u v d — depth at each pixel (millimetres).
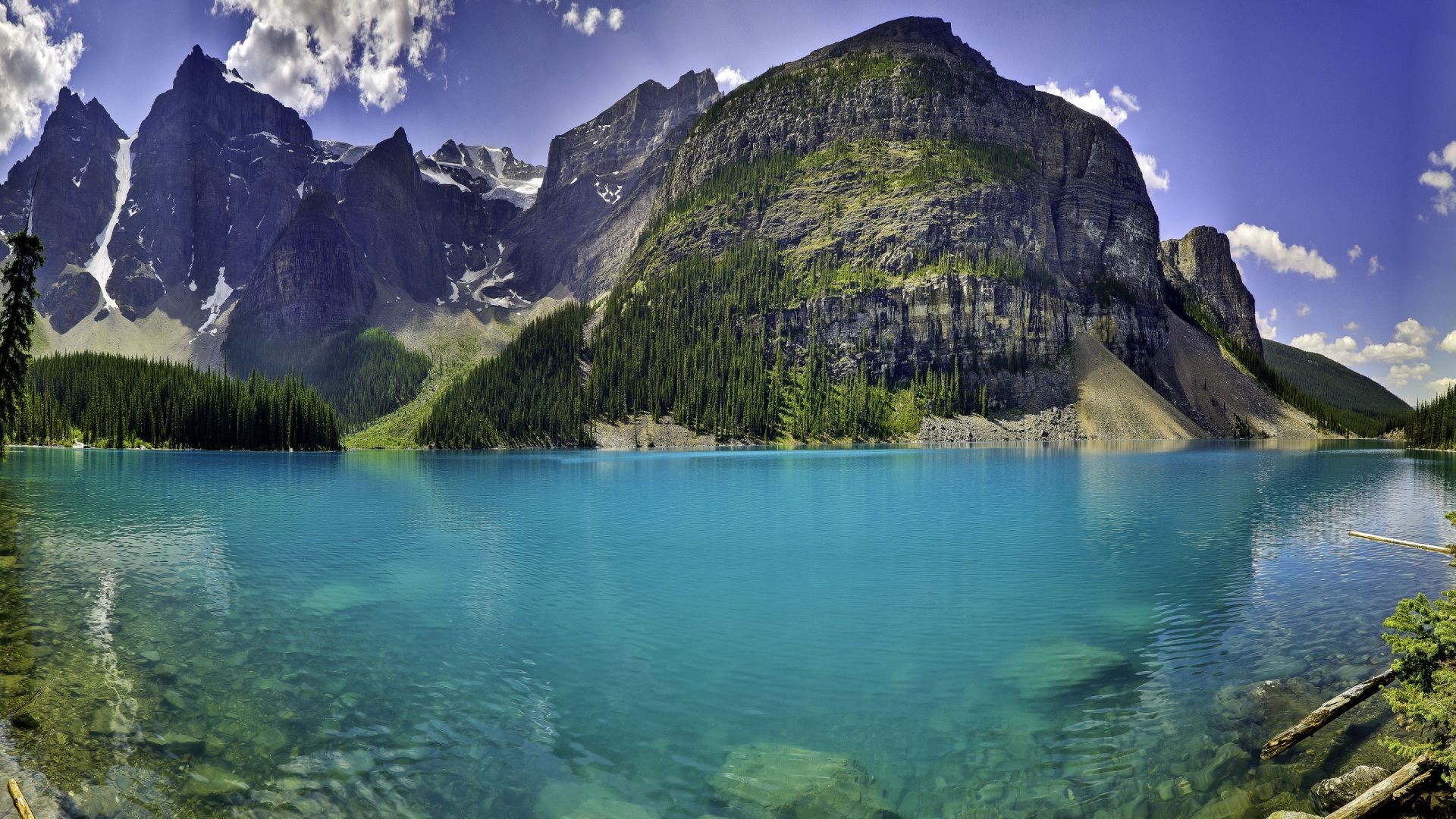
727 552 35250
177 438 155875
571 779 12852
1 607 23922
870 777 12930
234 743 14070
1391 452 141875
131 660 18797
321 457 138250
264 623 22641
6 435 63750
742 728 15031
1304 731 13797
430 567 31562
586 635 21594
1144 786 12516
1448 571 29719
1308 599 25266
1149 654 19656
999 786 12586
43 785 12312
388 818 11516
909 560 33000
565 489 69125
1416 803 11211
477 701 16391
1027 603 25406
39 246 61031
